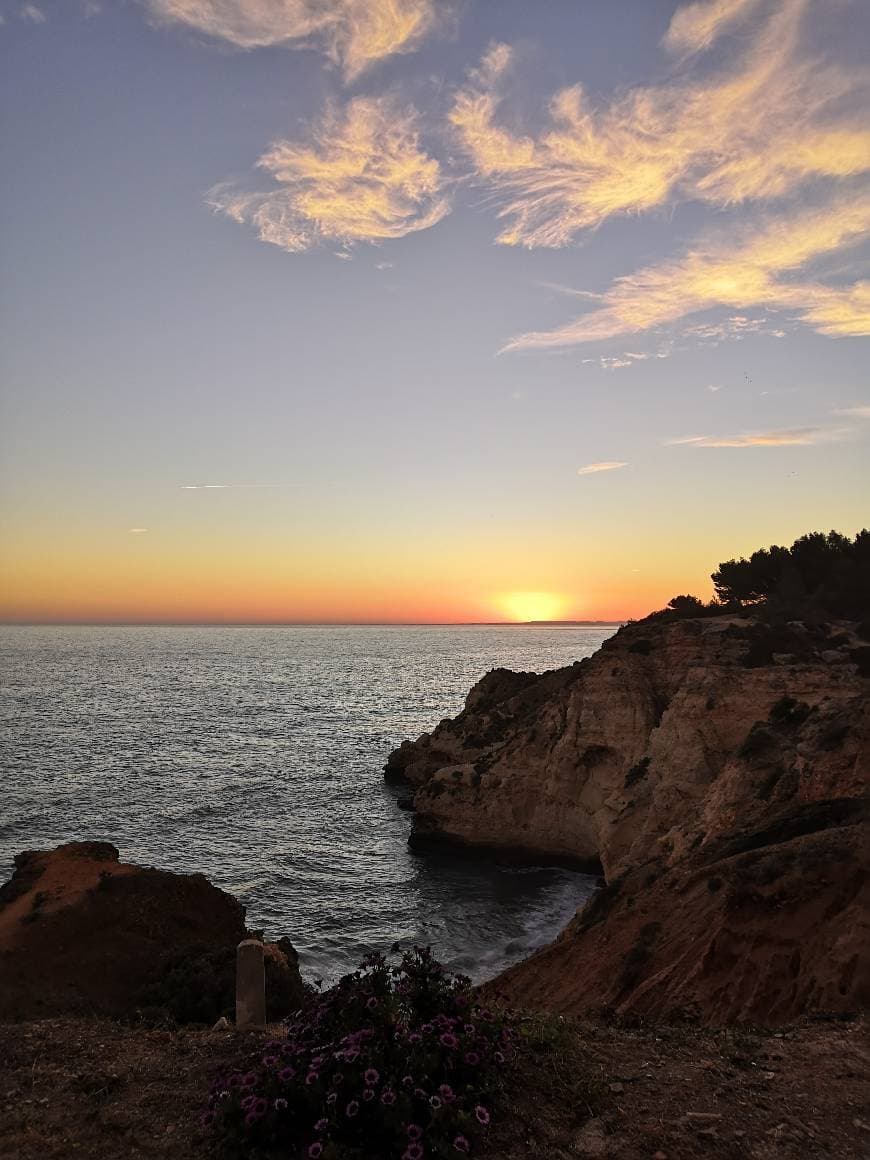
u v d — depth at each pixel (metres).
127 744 83.69
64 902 27.44
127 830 52.06
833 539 83.56
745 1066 9.37
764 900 19.05
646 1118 7.94
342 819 56.47
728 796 28.59
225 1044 10.14
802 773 26.45
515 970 26.42
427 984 8.65
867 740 25.58
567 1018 11.59
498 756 51.56
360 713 113.44
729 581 83.75
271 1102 7.25
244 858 47.44
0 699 123.44
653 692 47.97
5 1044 10.51
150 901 28.50
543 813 47.91
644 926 23.28
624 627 67.69
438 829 50.12
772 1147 7.48
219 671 193.38
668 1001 18.89
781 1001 16.62
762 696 38.62
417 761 66.56
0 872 42.84
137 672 186.25
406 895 42.06
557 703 50.75
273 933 36.66
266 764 74.62
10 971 23.75
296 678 174.75
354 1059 7.18
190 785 65.06
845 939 16.19
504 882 44.38
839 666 44.38
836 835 19.91
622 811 40.22
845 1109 8.27
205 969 24.41
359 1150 6.76
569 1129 7.67
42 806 56.97
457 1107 7.22
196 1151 7.34
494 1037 8.26
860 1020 11.61
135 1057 9.91
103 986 24.41
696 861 25.81
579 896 41.97
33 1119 8.18
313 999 8.76
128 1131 7.82
